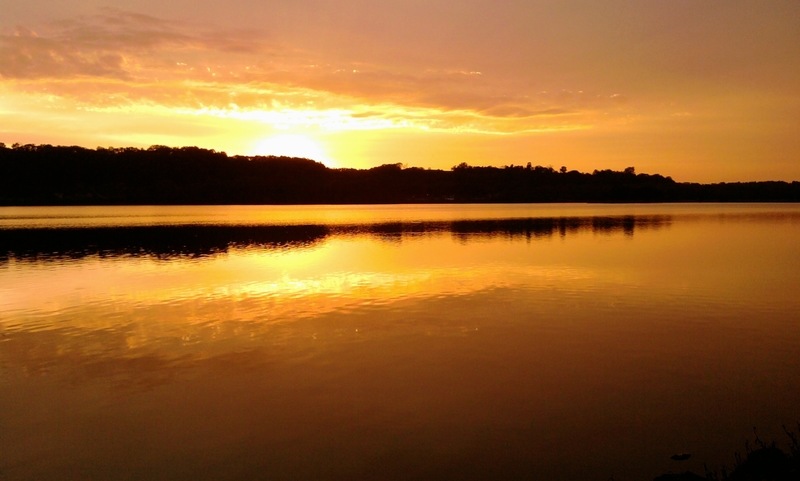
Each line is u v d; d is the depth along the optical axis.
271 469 7.48
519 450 7.83
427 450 7.88
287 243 35.28
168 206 117.44
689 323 14.30
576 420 8.69
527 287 19.25
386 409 9.16
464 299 17.27
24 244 34.53
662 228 46.97
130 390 10.05
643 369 10.88
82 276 21.95
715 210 88.31
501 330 13.68
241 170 145.38
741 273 22.14
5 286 19.78
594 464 7.44
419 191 155.25
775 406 9.09
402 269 23.44
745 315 15.11
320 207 116.88
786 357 11.51
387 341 12.78
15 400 9.68
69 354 12.05
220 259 27.12
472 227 49.38
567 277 21.31
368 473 7.34
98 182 121.38
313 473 7.37
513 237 38.91
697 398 9.45
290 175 150.00
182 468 7.55
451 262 25.64
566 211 86.81
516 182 161.00
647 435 8.18
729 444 7.87
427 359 11.53
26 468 7.61
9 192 111.06
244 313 15.50
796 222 54.81
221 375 10.72
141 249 31.75
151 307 16.33
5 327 14.25
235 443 8.15
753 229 45.34
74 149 124.69
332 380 10.41
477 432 8.36
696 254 28.50
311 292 18.42
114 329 13.97
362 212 87.56
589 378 10.41
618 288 19.02
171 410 9.23
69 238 38.66
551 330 13.67
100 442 8.25
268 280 20.77
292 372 10.84
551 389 9.91
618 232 42.84
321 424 8.68
